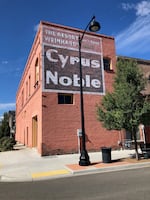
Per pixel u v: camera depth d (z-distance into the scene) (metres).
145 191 6.99
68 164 12.84
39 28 19.02
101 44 21.23
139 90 13.64
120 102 13.25
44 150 16.56
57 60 18.56
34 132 21.95
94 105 19.30
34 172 11.02
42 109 17.05
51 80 17.91
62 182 9.00
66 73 18.72
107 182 8.52
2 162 14.52
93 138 18.56
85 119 18.59
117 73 14.65
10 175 10.52
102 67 20.69
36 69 21.05
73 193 7.18
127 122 13.16
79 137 17.95
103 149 12.87
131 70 13.91
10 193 7.54
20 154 18.23
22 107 32.50
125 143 19.78
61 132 17.38
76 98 18.67
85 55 20.00
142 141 20.42
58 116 17.53
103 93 20.08
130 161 12.84
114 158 14.47
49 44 18.52
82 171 10.78
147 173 9.96
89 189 7.60
